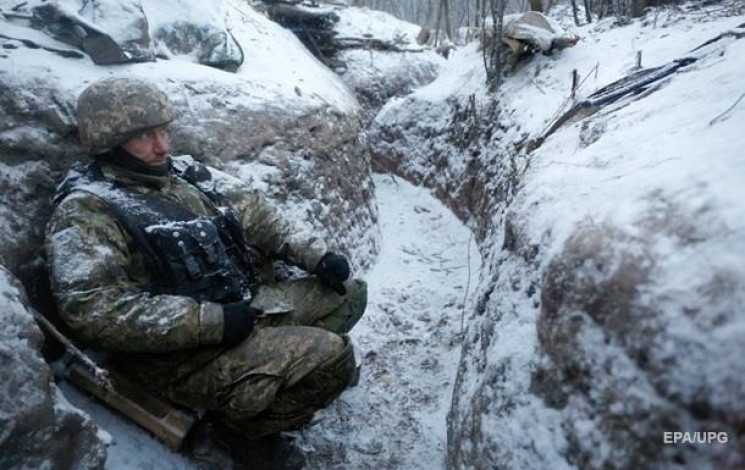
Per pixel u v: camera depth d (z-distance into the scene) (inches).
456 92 227.3
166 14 146.5
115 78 86.4
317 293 101.7
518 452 64.3
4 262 82.7
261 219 104.3
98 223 79.9
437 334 136.2
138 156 87.4
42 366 65.6
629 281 56.0
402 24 418.6
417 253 178.7
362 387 118.7
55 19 116.3
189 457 88.3
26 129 94.6
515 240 85.7
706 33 141.5
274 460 92.0
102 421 84.8
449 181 207.2
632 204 62.6
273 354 81.9
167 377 83.4
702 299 50.0
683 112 79.5
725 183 56.8
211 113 128.3
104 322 75.5
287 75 170.1
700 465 47.2
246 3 249.3
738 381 46.0
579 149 92.4
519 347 71.4
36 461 63.2
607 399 55.4
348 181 166.9
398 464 98.7
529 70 189.6
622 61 151.2
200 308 79.0
